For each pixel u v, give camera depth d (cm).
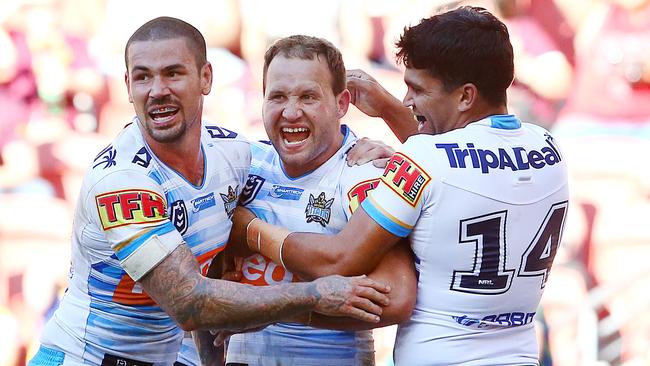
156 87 1409
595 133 2595
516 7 2761
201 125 1498
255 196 1555
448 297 1381
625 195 2531
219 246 1515
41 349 1550
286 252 1459
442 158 1362
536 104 2716
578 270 2473
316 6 2858
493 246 1368
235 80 2747
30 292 2575
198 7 2836
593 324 2400
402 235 1384
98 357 1509
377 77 2756
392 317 1384
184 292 1394
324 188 1517
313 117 1483
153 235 1402
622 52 2614
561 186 1416
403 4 2812
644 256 2477
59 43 2728
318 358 1555
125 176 1420
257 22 2852
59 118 2712
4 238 2603
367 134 2605
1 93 2700
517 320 1406
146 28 1428
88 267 1488
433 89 1402
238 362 1586
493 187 1362
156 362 1555
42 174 2655
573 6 2730
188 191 1467
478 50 1377
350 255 1398
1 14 2731
